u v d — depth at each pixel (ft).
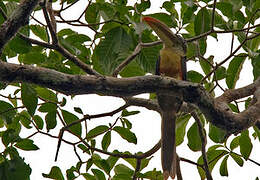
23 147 30.76
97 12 33.81
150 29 34.94
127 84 26.11
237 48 31.94
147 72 33.27
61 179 33.35
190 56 36.96
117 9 30.25
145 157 35.09
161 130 35.12
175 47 34.73
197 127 36.40
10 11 27.81
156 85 26.55
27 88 29.53
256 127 35.58
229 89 34.58
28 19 24.59
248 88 34.47
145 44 32.04
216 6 32.53
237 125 28.68
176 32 34.30
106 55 30.35
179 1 32.94
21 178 27.81
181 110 34.81
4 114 32.04
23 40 27.68
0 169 27.73
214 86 34.27
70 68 34.65
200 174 37.17
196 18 32.24
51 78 25.14
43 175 33.22
